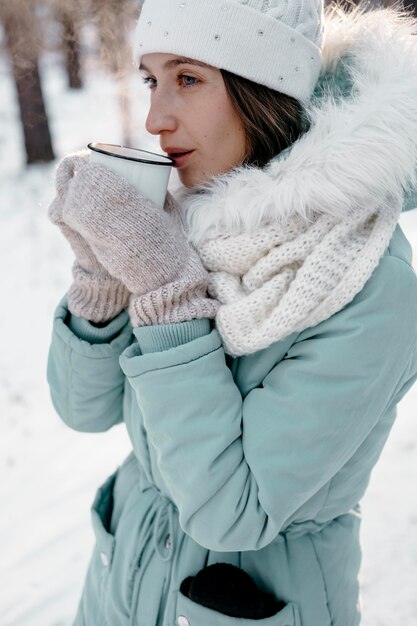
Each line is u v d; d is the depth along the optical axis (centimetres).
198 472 107
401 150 104
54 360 141
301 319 106
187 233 119
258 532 110
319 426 107
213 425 108
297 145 110
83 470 342
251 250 111
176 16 113
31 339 535
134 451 143
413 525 267
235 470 109
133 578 131
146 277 110
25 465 354
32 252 728
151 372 109
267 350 115
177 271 111
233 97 117
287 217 109
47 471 346
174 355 108
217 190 117
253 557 124
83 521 297
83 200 110
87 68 851
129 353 114
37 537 290
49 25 827
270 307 108
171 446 109
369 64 116
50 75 1523
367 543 260
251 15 112
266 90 118
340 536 129
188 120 118
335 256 105
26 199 907
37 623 241
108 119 1152
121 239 108
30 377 468
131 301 118
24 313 587
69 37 797
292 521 122
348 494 125
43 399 432
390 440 323
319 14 122
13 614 246
